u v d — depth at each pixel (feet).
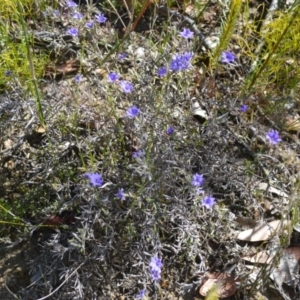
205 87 1.93
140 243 1.62
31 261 1.66
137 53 2.04
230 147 1.87
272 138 1.65
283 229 1.61
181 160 1.70
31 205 1.74
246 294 1.67
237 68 2.09
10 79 1.89
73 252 1.66
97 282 1.64
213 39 2.15
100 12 2.16
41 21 2.17
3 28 1.99
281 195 1.79
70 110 1.82
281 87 2.05
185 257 1.69
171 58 1.74
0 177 1.83
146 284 1.64
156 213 1.61
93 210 1.63
